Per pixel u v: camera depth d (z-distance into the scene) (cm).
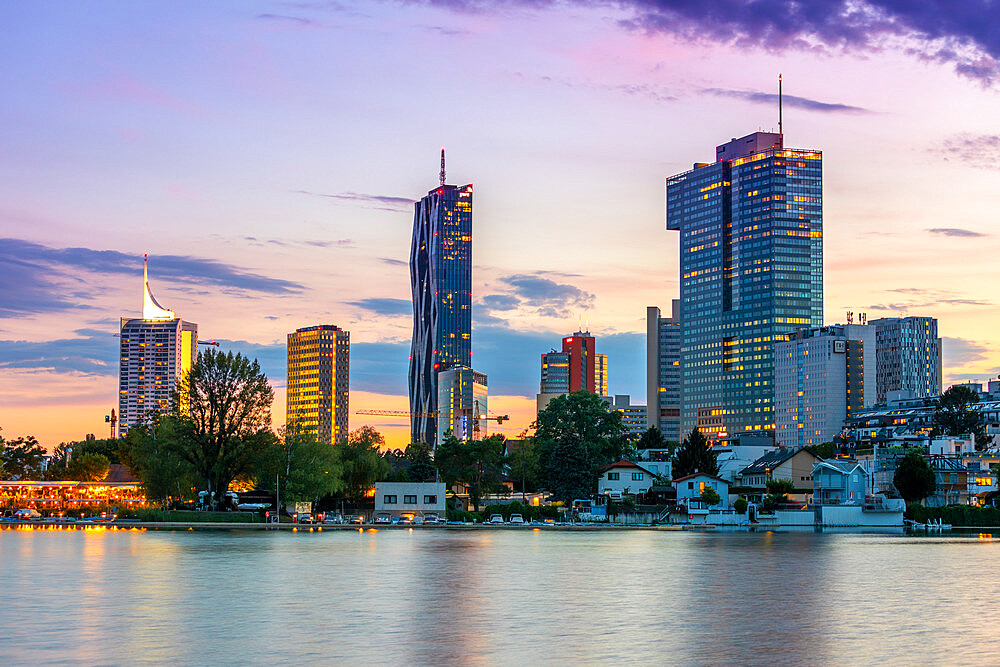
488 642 7294
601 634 7631
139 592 10062
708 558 14288
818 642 7331
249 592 10062
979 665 6594
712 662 6650
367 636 7519
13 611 8756
